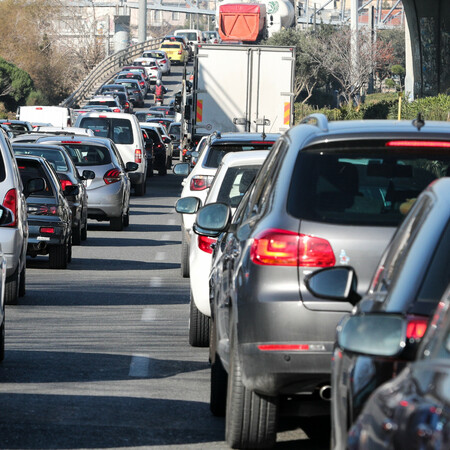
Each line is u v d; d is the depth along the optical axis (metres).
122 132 109.50
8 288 41.47
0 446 22.06
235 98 97.75
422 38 158.62
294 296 19.61
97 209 74.94
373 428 10.38
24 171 53.34
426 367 10.02
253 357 19.91
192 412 25.66
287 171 20.45
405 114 124.56
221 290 23.86
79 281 50.09
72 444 22.44
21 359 31.61
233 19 127.75
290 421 25.34
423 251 13.90
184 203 35.16
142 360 31.88
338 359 14.43
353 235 19.59
